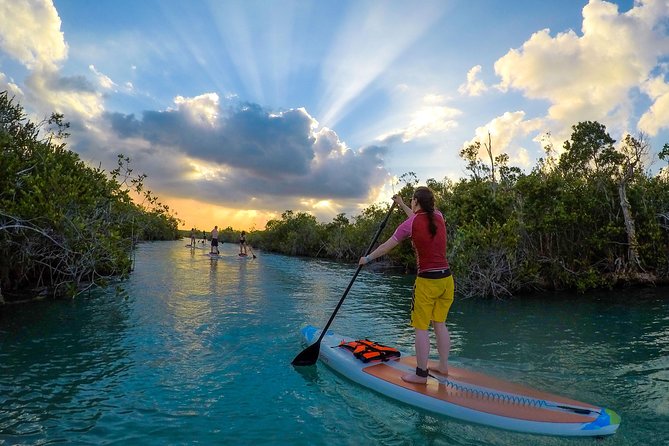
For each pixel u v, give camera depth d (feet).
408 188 74.28
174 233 213.05
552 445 10.61
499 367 17.61
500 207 48.34
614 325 27.17
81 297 32.83
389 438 11.04
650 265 51.03
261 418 12.23
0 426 11.39
